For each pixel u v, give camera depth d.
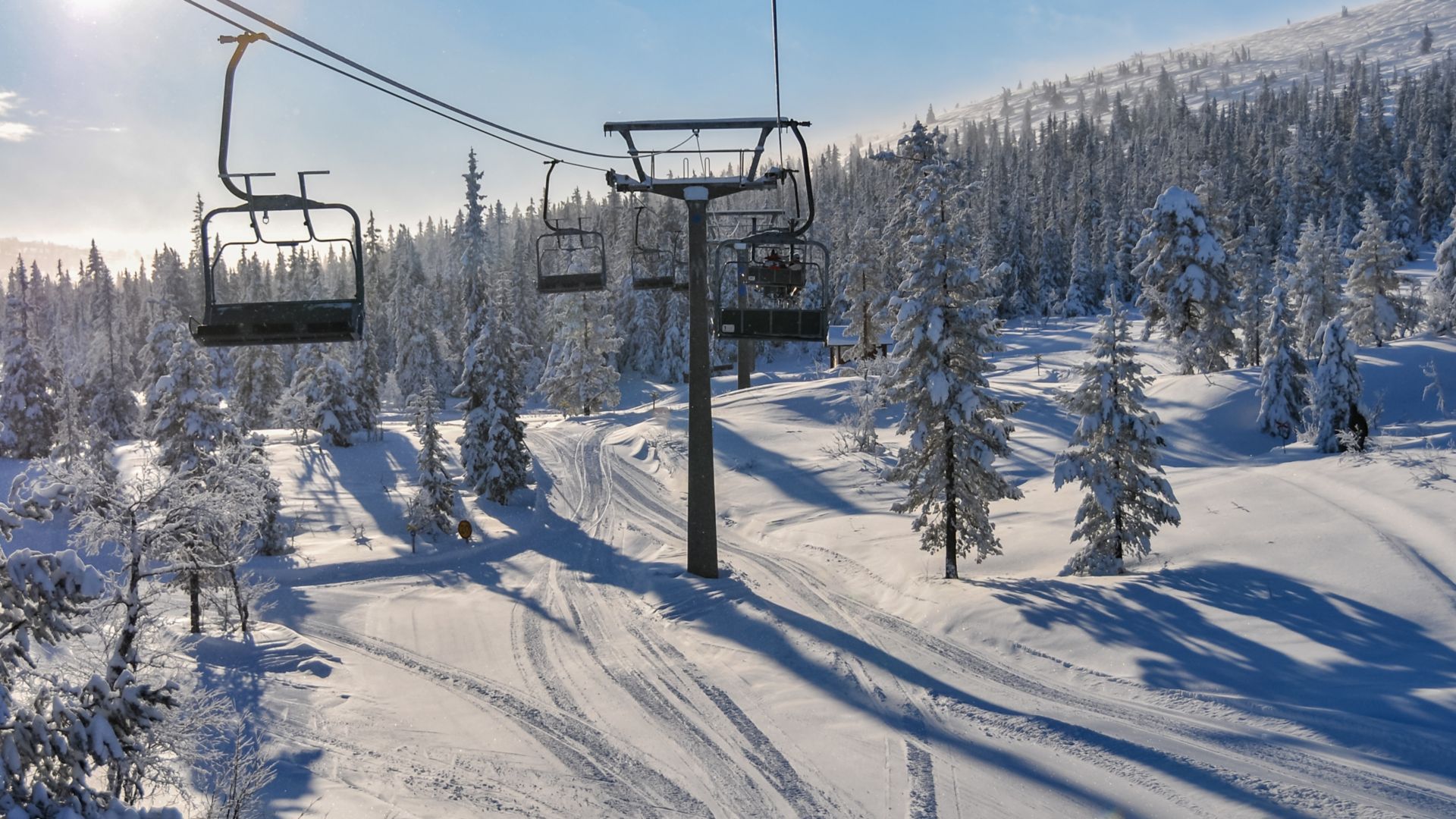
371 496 50.62
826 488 45.66
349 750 17.98
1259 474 32.88
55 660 13.52
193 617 26.58
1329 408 42.88
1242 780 14.06
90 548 15.41
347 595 33.12
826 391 65.88
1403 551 22.52
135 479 16.56
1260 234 109.44
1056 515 35.84
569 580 34.09
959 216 27.23
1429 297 70.38
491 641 26.44
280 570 36.03
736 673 21.61
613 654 24.16
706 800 15.41
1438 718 15.16
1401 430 46.03
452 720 19.89
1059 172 166.88
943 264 26.83
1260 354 65.88
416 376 97.62
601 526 44.16
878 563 32.06
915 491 27.92
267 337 9.68
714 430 58.25
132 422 77.19
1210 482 33.12
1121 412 25.75
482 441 49.25
